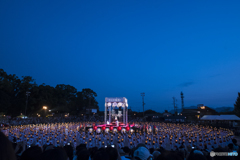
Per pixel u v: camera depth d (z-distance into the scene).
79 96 105.38
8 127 42.72
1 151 1.83
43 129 40.72
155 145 23.97
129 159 5.55
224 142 25.86
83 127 42.50
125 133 35.41
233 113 70.56
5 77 62.84
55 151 2.70
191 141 25.61
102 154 3.46
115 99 43.88
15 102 64.94
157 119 85.94
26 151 3.14
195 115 82.06
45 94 73.62
